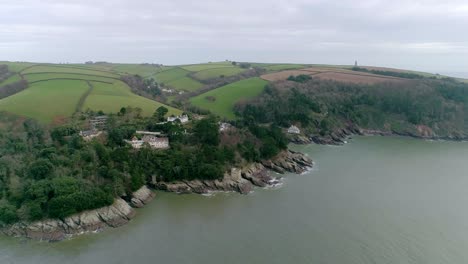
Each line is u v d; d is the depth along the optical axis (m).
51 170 110.44
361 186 133.00
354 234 95.38
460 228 98.50
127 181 118.12
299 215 107.69
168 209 114.06
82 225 100.56
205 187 130.38
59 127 139.00
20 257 86.88
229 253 87.50
